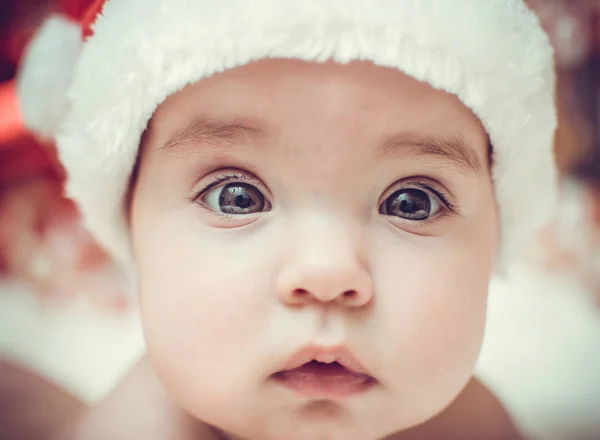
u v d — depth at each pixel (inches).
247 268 9.3
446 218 9.8
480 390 13.2
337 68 9.0
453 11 9.2
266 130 9.2
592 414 15.6
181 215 9.7
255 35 8.9
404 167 9.4
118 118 9.9
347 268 9.0
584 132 21.3
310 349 9.2
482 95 9.5
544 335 17.6
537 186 11.0
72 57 11.3
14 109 14.8
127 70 9.6
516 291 19.1
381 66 9.1
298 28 8.9
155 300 9.8
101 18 10.1
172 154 9.6
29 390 13.9
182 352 9.6
